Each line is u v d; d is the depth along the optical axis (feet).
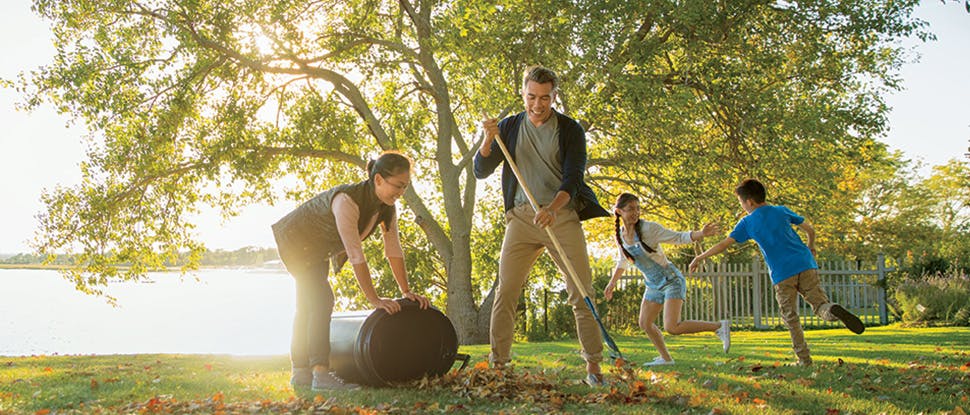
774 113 48.62
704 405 12.85
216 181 54.39
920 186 123.75
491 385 14.16
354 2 56.95
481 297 68.39
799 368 19.31
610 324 56.75
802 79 53.06
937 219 136.36
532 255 15.92
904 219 120.06
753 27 50.65
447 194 57.06
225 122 54.29
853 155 52.85
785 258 20.53
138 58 54.03
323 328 15.01
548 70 15.16
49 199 54.13
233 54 50.93
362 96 60.39
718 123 51.90
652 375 16.78
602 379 15.34
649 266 22.06
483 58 45.78
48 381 16.85
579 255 15.35
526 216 15.61
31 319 75.41
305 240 15.07
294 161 60.39
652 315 22.15
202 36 50.31
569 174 14.87
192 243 59.11
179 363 23.47
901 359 22.33
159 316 82.33
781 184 52.19
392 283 63.82
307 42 55.47
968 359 22.04
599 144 58.23
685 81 49.98
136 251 56.18
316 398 13.01
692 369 19.63
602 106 46.55
